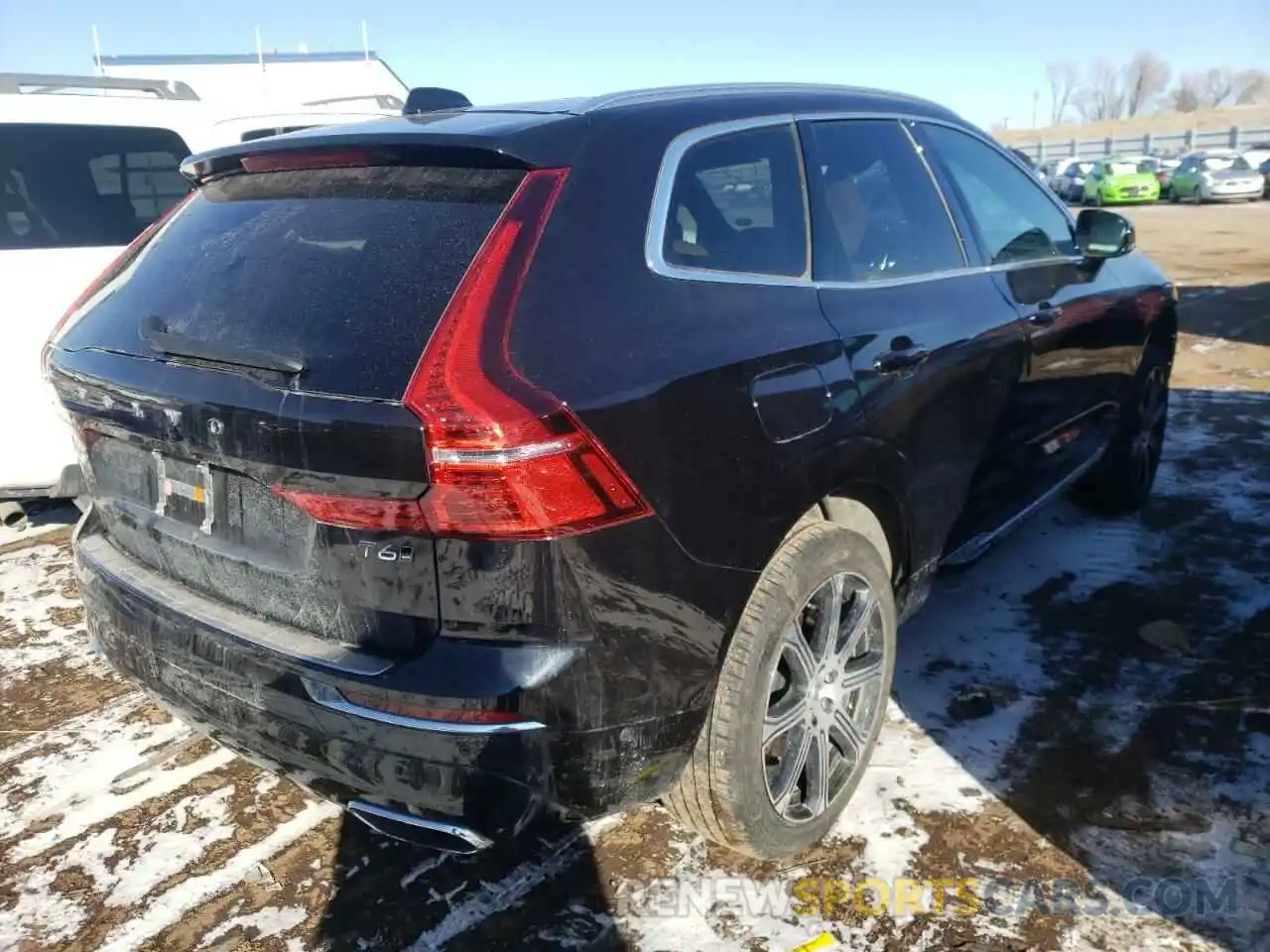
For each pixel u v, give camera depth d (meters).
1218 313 10.24
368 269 2.08
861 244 2.79
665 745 2.09
